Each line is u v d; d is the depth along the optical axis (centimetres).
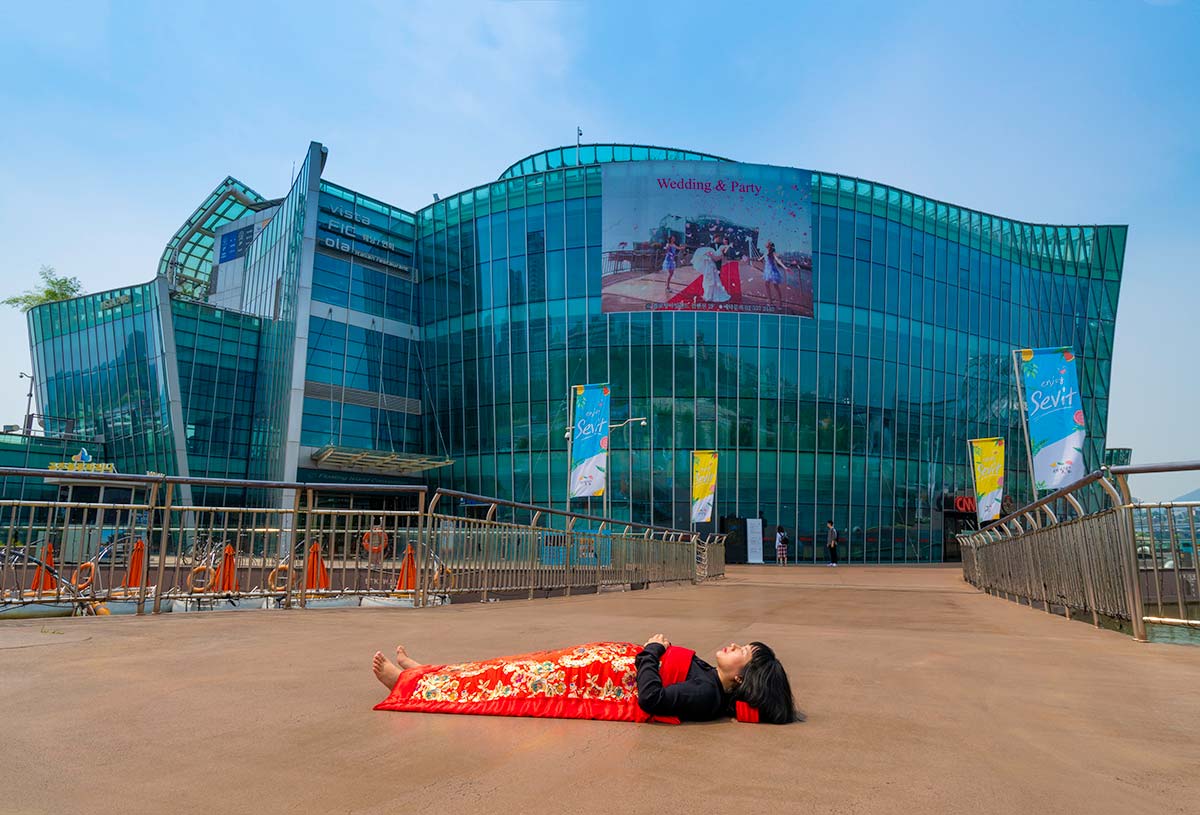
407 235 4959
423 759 320
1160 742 359
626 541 1747
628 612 1011
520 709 395
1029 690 483
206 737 349
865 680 516
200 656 564
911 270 4809
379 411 4697
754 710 389
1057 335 5491
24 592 791
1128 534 758
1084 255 5628
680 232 4366
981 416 5047
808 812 265
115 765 307
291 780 292
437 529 1070
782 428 4409
